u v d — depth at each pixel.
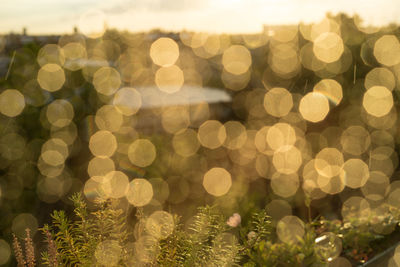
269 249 2.95
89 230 2.43
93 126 5.55
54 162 5.00
